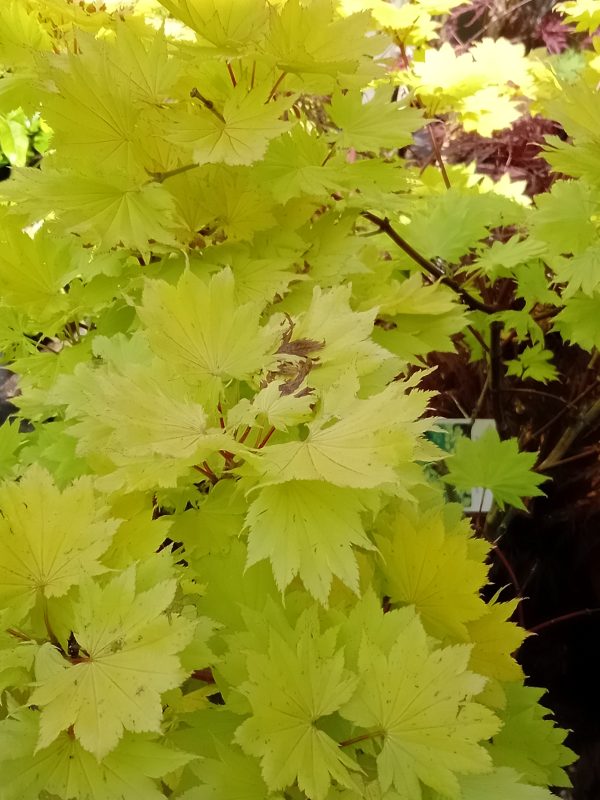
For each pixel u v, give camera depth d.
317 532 0.39
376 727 0.40
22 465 0.59
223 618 0.44
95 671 0.36
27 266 0.61
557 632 0.97
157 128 0.52
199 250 0.57
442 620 0.47
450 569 0.46
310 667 0.40
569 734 0.91
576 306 0.73
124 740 0.37
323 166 0.58
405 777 0.39
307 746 0.38
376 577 0.49
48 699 0.36
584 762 0.88
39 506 0.40
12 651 0.38
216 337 0.44
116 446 0.42
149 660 0.36
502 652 0.48
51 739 0.35
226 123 0.50
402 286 0.66
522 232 0.95
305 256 0.60
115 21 0.58
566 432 0.95
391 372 0.49
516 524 1.00
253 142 0.48
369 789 0.39
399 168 0.63
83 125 0.50
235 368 0.44
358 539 0.39
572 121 0.62
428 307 0.64
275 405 0.40
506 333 1.03
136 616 0.37
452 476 0.75
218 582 0.45
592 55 0.89
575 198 0.68
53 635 0.40
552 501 1.00
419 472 0.43
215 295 0.44
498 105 0.95
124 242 0.51
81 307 0.61
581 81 0.63
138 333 0.52
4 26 0.59
